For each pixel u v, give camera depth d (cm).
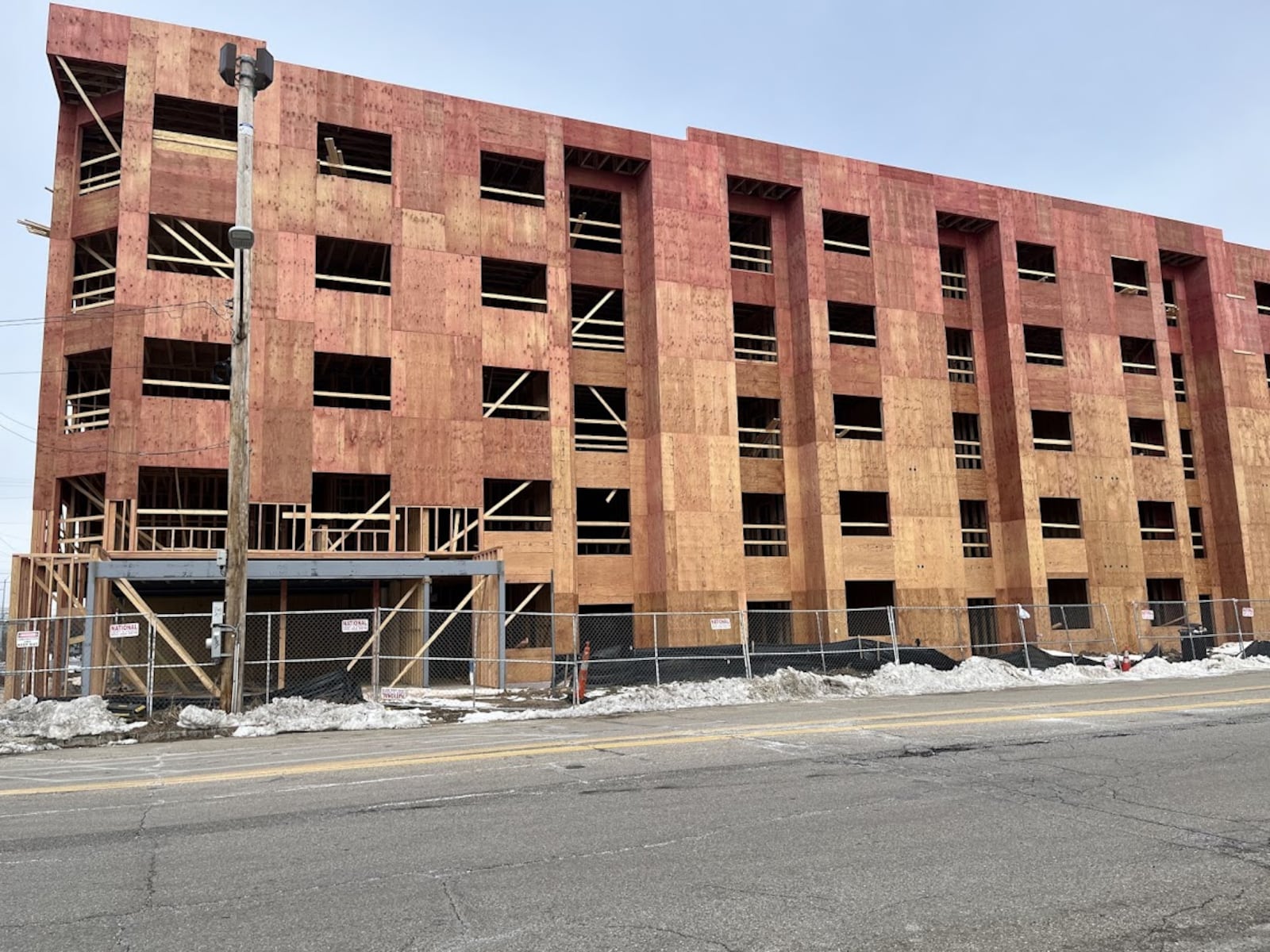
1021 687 2258
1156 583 4112
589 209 3616
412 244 2864
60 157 2716
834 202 3528
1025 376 3725
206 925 544
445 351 2847
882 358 3497
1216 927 522
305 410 2648
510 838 739
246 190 1686
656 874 632
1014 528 3656
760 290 3481
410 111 2939
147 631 2909
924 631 3356
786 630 3319
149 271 2558
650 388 3197
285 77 2795
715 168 3356
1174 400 4081
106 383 3016
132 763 1194
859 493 3734
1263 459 4319
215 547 2934
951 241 3894
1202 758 1084
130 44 2639
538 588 2923
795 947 494
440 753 1205
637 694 1914
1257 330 4434
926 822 779
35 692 2241
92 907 583
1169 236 4256
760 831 752
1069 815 803
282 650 2356
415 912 561
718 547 3122
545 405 3066
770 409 3494
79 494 2886
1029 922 532
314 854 700
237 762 1175
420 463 2758
